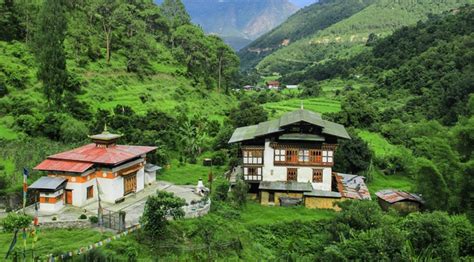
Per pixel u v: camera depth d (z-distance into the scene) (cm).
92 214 4525
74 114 7988
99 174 4997
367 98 14412
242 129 7125
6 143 6531
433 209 5597
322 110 12700
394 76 15462
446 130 7819
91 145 5509
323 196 5828
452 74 12925
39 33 7925
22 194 4762
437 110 11819
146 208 4081
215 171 7106
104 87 9838
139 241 3912
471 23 16200
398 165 8231
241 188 5762
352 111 10925
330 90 17075
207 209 4866
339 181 6525
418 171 5741
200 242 4172
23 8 10425
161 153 6969
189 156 7850
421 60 15188
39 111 7731
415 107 12556
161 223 4044
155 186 5906
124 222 4094
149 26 14850
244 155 6300
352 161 7525
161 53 13538
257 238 4841
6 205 4669
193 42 13725
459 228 4166
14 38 10069
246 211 5581
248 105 10400
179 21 16188
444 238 3797
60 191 4678
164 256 3800
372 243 3625
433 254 3703
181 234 4191
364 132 10669
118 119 7856
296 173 6225
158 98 10500
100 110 8238
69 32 11000
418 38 17400
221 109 11788
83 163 4906
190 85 12438
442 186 5469
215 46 14038
